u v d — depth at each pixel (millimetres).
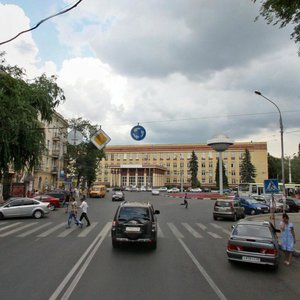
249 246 10141
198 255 11852
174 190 98688
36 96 23875
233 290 7715
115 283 7918
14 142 21781
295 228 21734
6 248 12648
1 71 21000
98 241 14469
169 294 7188
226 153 126000
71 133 21266
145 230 12367
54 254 11438
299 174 96562
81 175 62219
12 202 25422
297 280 8953
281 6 8195
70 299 6707
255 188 57844
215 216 26547
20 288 7406
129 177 124938
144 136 17891
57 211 32281
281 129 26078
